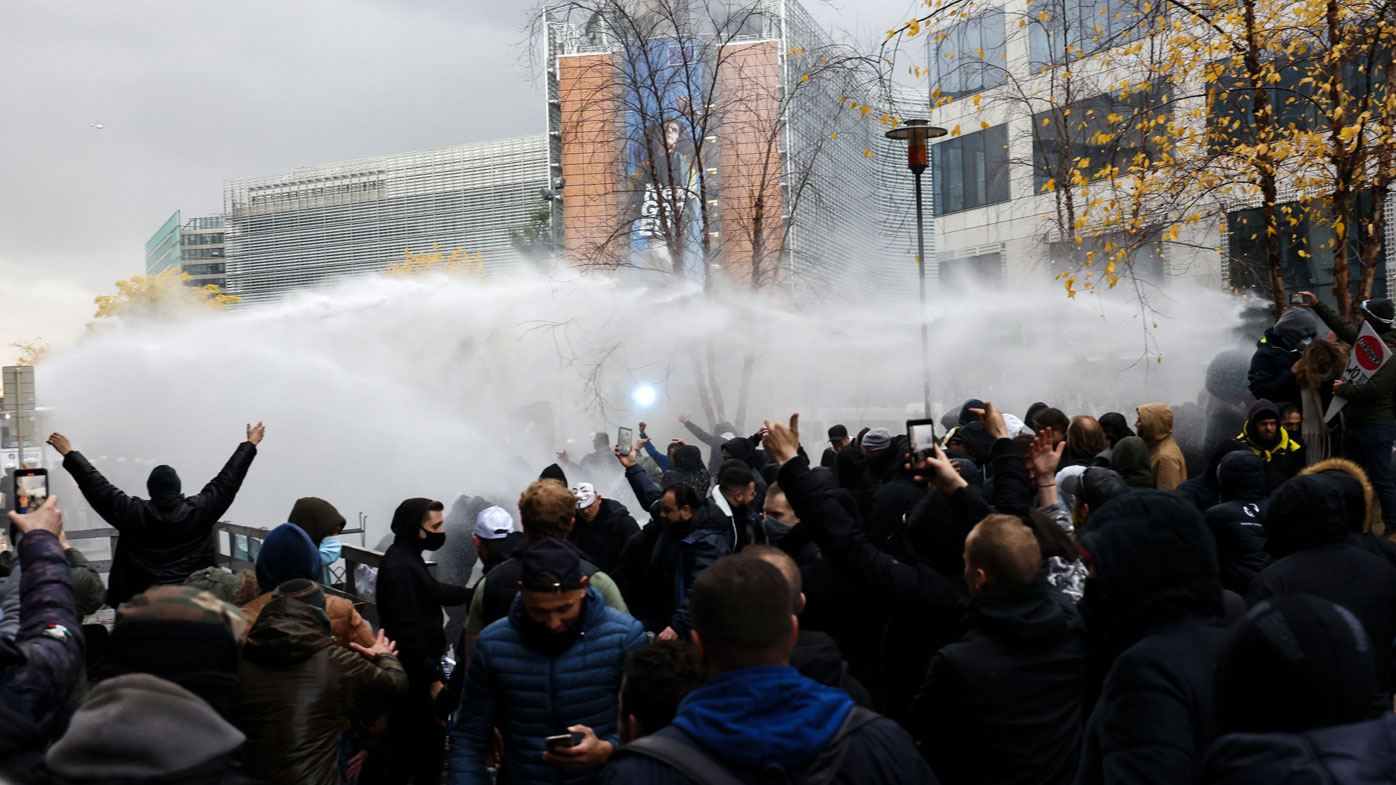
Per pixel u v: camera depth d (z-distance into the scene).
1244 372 10.27
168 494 6.88
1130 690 2.54
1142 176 11.58
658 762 2.12
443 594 5.73
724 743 2.11
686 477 7.77
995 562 3.23
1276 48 10.48
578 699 3.74
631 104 16.27
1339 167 9.90
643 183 16.72
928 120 11.29
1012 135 26.75
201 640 2.42
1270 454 7.44
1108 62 13.26
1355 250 10.74
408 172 120.38
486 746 3.84
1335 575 3.51
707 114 15.79
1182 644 2.58
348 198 122.50
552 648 3.75
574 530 6.99
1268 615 2.05
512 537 5.57
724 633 2.23
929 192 30.61
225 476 7.12
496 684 3.80
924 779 2.20
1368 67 9.83
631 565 5.87
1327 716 1.99
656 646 3.03
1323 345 7.60
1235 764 2.04
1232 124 11.30
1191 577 2.64
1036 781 3.11
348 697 3.91
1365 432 7.16
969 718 3.15
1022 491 4.46
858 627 4.46
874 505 5.38
